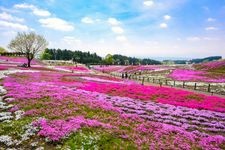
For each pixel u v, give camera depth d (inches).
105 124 743.1
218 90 1967.3
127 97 1339.8
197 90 1958.7
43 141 633.0
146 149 601.3
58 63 6112.2
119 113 913.5
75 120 754.2
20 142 621.9
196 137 717.3
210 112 1082.7
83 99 1073.5
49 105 913.5
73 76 2549.2
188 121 919.0
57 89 1311.5
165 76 3326.8
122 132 693.3
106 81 2228.1
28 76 2057.1
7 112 845.2
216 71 3476.9
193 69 4097.0
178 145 638.5
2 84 1428.4
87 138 636.7
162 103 1240.2
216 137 729.6
